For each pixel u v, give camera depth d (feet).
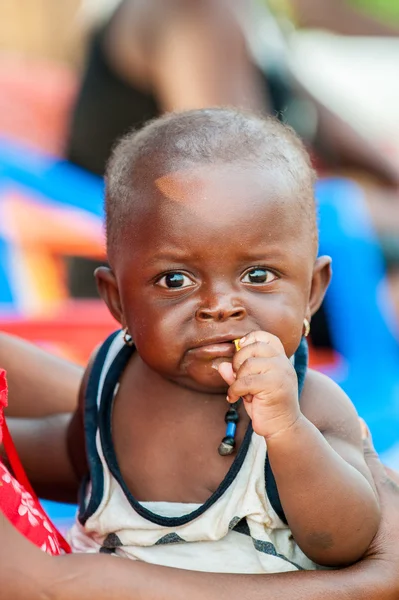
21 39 27.91
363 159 22.26
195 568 7.29
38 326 15.19
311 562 7.54
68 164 18.62
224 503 7.23
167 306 7.25
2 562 5.78
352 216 16.87
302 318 7.47
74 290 16.99
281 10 32.89
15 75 22.82
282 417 6.61
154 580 6.19
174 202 7.20
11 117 21.67
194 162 7.36
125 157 7.88
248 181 7.25
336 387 7.96
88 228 16.93
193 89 18.19
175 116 8.20
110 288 8.13
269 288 7.27
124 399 7.98
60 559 6.00
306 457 6.72
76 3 27.89
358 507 6.97
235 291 7.17
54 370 9.49
